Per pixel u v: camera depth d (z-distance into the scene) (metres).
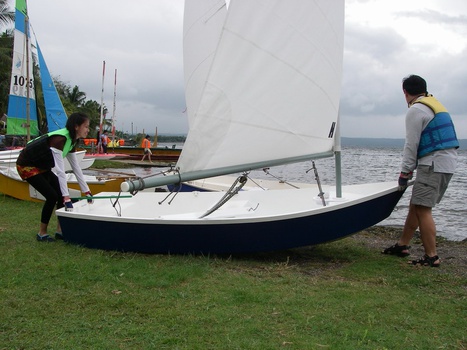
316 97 5.16
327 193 5.80
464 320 3.36
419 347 2.88
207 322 3.13
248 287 3.92
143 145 27.73
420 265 5.00
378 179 19.56
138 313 3.27
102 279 3.99
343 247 5.99
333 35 5.22
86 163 14.04
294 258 5.25
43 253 4.80
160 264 4.57
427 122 4.75
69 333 2.91
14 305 3.35
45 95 16.69
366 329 3.10
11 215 7.35
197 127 4.73
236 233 4.82
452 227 9.06
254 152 4.93
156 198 6.25
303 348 2.80
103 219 4.94
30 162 5.20
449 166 4.73
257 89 4.85
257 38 4.78
